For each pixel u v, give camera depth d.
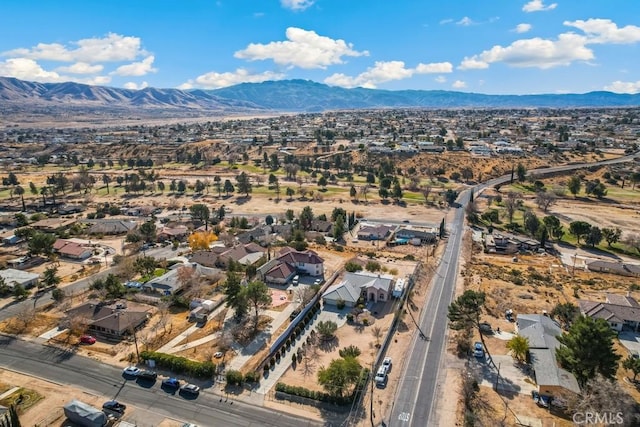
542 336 75.00
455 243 149.50
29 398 63.78
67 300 96.00
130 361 74.12
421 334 83.62
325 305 96.31
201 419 59.84
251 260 124.25
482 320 88.25
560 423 58.03
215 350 77.06
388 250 141.25
